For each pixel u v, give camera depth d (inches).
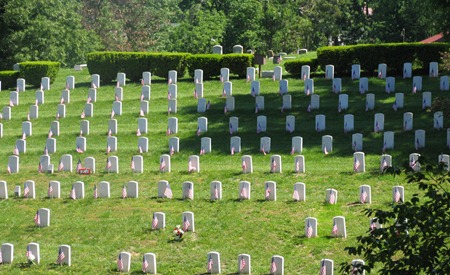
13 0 3531.0
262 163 2194.9
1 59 3592.5
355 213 1846.7
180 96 2738.7
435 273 1071.6
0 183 2090.3
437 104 2402.8
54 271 1674.5
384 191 1948.8
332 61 2834.6
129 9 4815.5
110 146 2357.3
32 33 3577.8
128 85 2930.6
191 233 1812.3
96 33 4566.9
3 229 1908.2
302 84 2751.0
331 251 1684.3
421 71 2795.3
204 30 3831.2
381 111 2468.0
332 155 2202.3
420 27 4352.9
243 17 3865.7
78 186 2052.2
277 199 1953.7
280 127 2422.5
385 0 4409.5
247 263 1617.9
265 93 2694.4
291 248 1716.3
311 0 4761.3
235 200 1964.8
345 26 4918.8
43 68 3014.3
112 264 1699.1
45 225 1908.2
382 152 2185.0
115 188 2103.8
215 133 2417.6
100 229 1866.4
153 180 2144.4
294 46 4097.0
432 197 1112.2
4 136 2554.1
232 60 2886.3
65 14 4057.6
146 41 4608.8
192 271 1648.6
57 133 2502.5
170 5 5241.1
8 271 1683.1
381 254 1120.2
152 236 1813.5
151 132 2464.3
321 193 1971.0
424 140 2176.4
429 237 1110.4
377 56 2810.0
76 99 2824.8
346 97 2488.9
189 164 2166.6
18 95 2925.7
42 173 2252.7
